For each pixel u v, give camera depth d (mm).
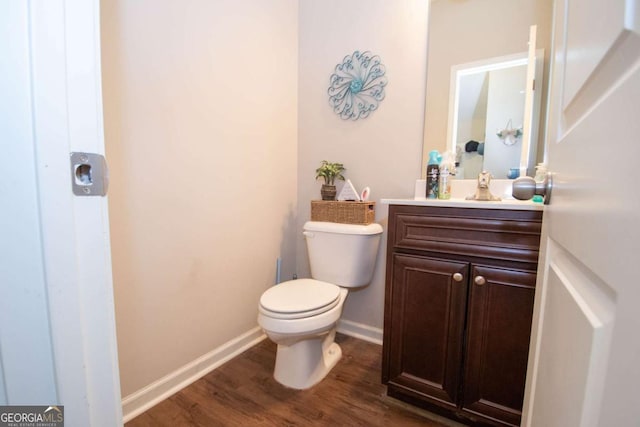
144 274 1225
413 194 1647
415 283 1185
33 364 451
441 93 1531
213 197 1496
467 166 1480
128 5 1111
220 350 1575
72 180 459
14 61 414
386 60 1678
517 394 1017
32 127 425
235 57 1558
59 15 435
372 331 1820
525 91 1338
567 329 413
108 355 522
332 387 1396
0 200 420
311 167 1998
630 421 242
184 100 1329
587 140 370
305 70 1963
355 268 1577
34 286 441
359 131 1797
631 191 246
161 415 1214
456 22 1479
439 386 1155
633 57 254
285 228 1987
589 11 392
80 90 462
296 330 1229
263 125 1766
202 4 1377
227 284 1602
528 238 982
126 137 1134
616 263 269
